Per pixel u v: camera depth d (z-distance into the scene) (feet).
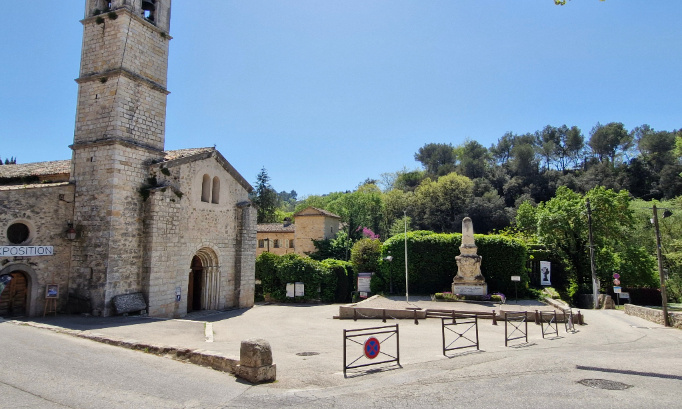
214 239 85.40
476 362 35.04
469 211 218.59
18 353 34.55
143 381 27.91
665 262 133.59
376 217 223.51
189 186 79.05
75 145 69.00
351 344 46.88
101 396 24.61
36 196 63.67
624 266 125.80
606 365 33.32
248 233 94.02
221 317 76.54
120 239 66.13
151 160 73.41
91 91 71.00
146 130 73.41
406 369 32.55
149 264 68.59
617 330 62.49
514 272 105.60
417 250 111.34
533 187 245.04
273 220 214.90
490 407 22.72
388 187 298.35
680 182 202.49
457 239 110.11
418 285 110.93
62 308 65.72
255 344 28.91
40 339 41.42
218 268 86.58
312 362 35.88
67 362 32.27
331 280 113.09
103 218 65.77
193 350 34.24
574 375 29.84
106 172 66.74
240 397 25.03
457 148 341.00
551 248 124.88
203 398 24.76
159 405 23.38
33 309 62.23
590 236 106.63
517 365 33.24
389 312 72.69
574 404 23.13
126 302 64.85
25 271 61.77
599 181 231.50
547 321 68.85
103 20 72.18
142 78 72.74
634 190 223.30
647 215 141.59
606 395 24.81
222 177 88.94
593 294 106.73
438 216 225.35
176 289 74.18
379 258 116.26
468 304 89.25
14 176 78.48
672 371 31.32
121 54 69.72
